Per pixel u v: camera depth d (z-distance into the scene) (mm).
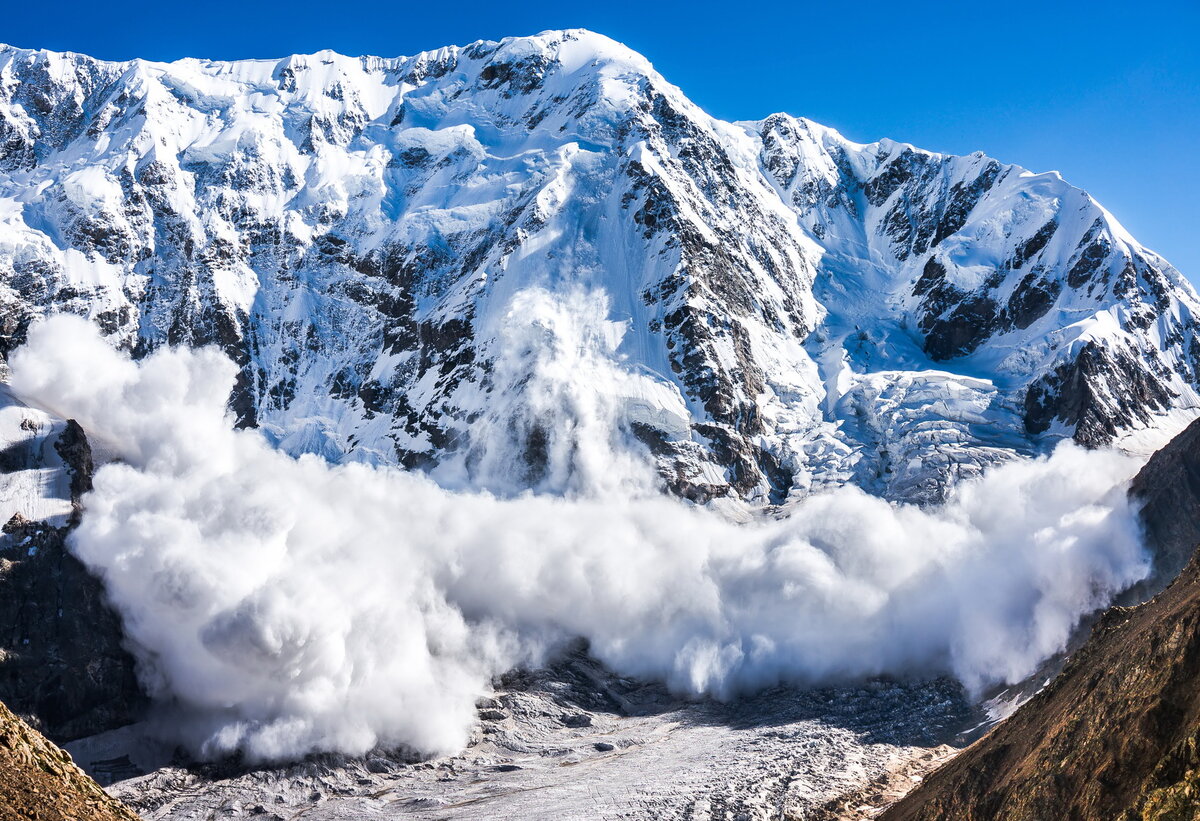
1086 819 62719
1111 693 67875
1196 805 53219
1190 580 77688
